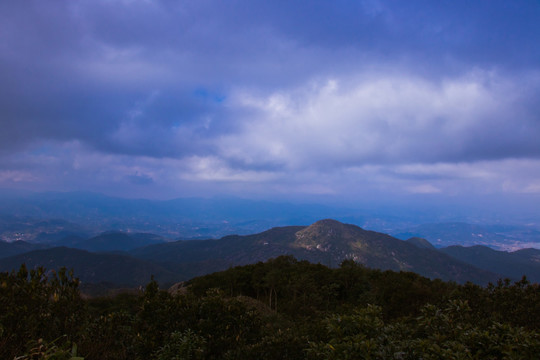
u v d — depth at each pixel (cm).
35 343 387
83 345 472
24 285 450
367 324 497
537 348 405
